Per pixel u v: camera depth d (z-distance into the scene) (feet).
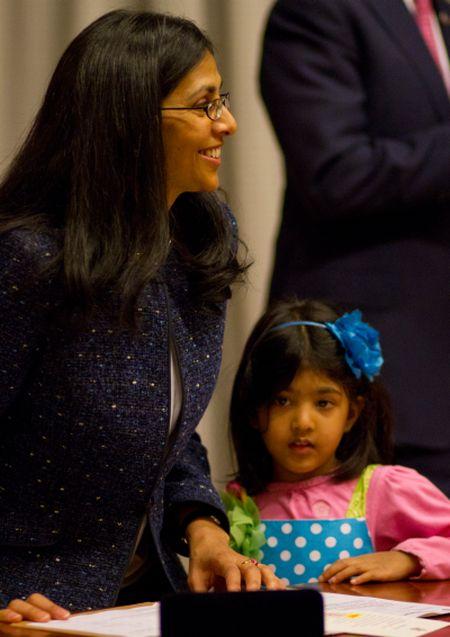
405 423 19.90
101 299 13.01
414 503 17.76
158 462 13.58
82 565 13.51
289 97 20.61
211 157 13.69
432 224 20.33
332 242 20.52
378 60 20.71
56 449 13.25
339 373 18.33
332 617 11.34
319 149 20.06
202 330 14.35
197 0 29.09
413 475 18.20
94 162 13.07
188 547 14.97
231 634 8.27
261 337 18.81
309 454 18.25
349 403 18.75
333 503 18.25
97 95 13.15
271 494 18.75
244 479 19.02
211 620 8.27
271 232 30.48
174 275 14.20
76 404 13.08
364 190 19.71
